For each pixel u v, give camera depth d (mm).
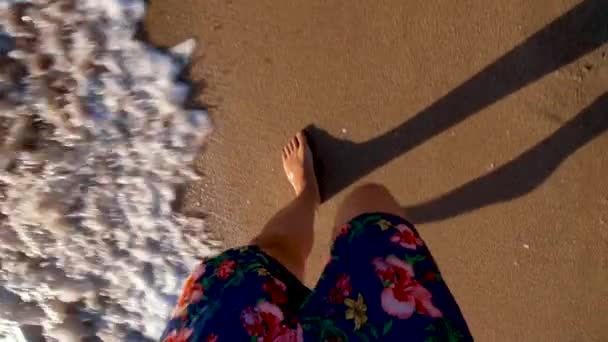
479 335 1307
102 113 1186
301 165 1169
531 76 1097
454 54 1105
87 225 1304
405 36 1107
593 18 1047
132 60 1146
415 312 753
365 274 777
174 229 1312
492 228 1214
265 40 1139
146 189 1268
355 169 1204
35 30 1116
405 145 1175
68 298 1396
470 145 1158
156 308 1398
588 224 1168
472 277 1261
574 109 1100
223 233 1305
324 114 1175
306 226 1134
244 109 1190
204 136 1217
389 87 1142
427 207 1216
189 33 1140
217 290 807
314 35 1126
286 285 845
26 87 1155
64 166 1229
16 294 1399
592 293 1214
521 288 1245
